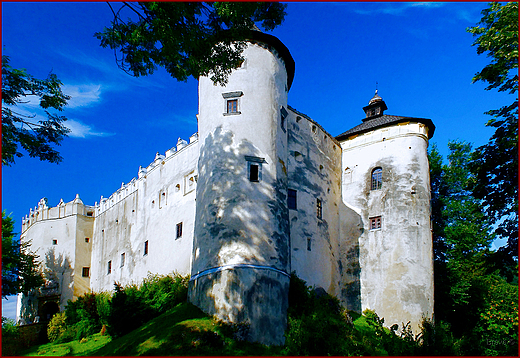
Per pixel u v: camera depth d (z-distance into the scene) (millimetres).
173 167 35969
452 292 35531
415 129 34625
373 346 22719
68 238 46031
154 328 22031
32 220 49406
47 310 44031
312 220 31438
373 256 33000
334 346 21281
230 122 26328
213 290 22766
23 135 21031
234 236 23656
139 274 37062
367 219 34156
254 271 23031
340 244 34594
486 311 34781
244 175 25109
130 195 41688
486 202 26672
